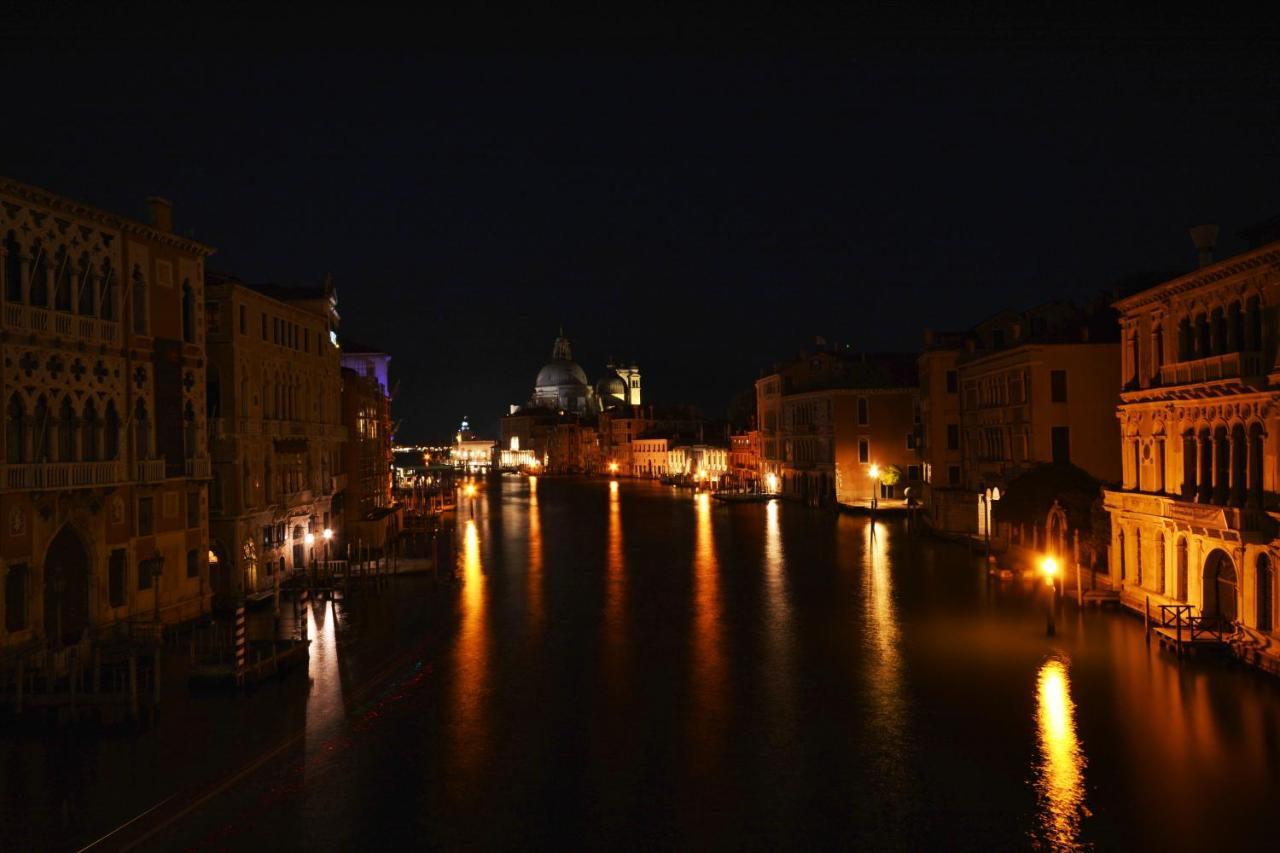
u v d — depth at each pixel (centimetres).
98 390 2978
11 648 2633
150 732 2298
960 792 1888
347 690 2656
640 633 3366
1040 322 5419
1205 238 3020
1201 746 2086
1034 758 2052
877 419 8256
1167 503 3058
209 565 3741
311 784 1973
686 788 1931
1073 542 4203
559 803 1869
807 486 9262
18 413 2695
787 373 9962
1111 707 2359
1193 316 2980
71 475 2786
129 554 3103
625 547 6075
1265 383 2522
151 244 3259
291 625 3525
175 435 3356
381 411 6812
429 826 1773
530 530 7344
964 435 6122
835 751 2125
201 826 1778
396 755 2136
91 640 2786
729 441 13688
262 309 4103
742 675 2769
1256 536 2553
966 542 5753
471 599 4103
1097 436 4762
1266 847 1636
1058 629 3222
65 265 2898
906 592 4078
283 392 4403
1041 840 1678
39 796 1916
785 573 4762
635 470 17562
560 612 3781
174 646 3111
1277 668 2511
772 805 1845
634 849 1673
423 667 2906
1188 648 2748
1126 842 1662
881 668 2808
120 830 1762
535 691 2633
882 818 1778
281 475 4303
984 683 2616
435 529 5212
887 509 8025
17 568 2683
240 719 2398
